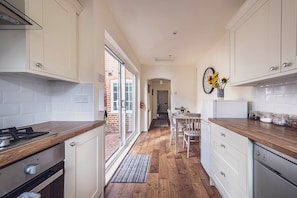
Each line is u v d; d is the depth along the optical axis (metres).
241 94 2.64
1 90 1.27
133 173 2.60
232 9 2.33
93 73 1.81
